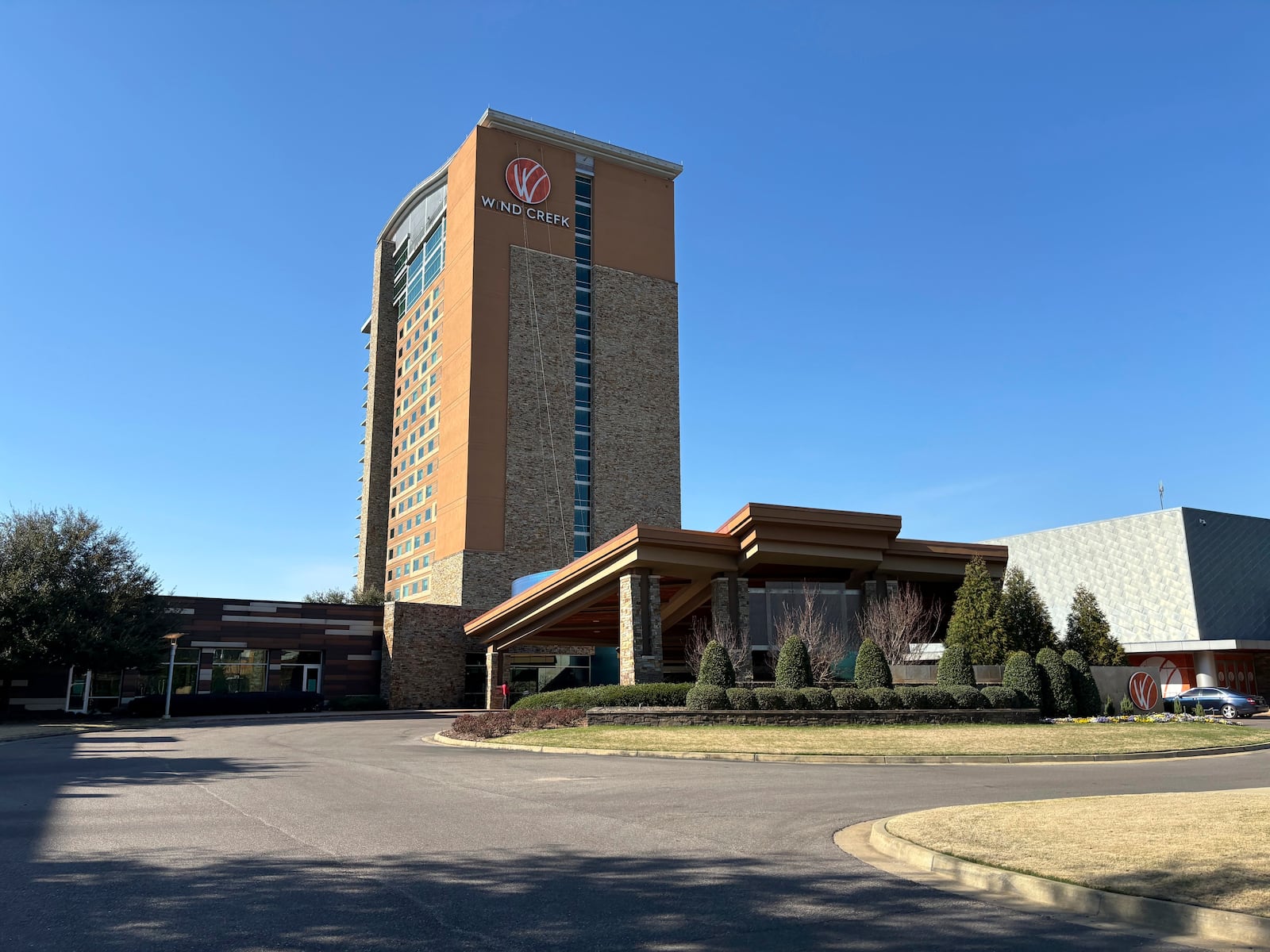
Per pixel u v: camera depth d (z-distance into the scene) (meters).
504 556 68.44
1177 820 9.70
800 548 33.41
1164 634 48.06
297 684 51.09
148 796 13.48
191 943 6.16
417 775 16.55
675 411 77.75
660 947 6.19
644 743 21.91
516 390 71.88
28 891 7.54
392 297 95.00
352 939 6.28
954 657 28.77
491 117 75.19
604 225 78.94
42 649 36.66
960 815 10.70
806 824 11.19
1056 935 6.54
